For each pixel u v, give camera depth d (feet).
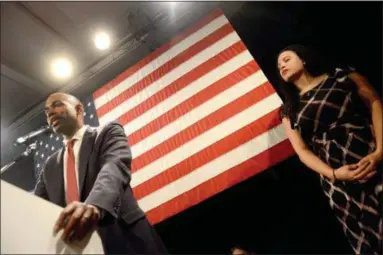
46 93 13.39
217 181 7.88
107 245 3.72
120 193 3.59
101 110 10.49
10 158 14.15
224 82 8.91
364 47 8.16
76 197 3.99
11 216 2.19
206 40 9.75
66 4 10.85
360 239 5.64
